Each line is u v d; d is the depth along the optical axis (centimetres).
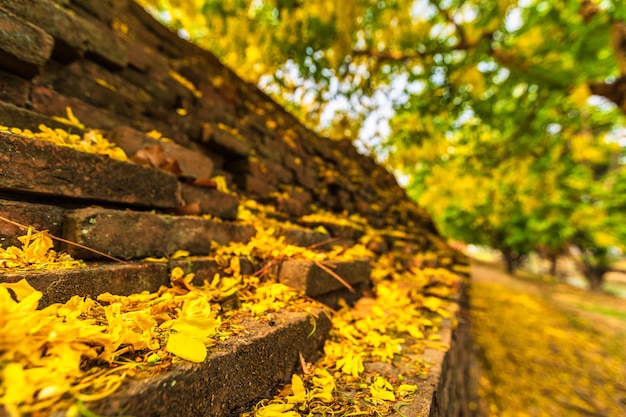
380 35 378
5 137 92
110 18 207
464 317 290
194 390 65
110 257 101
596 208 921
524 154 659
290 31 325
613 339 617
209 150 241
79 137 126
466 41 396
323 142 461
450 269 458
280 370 97
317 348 121
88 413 45
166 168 146
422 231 635
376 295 201
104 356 58
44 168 99
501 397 334
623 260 2050
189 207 148
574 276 2583
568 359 471
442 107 423
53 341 52
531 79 489
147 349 68
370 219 429
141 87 209
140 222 112
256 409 79
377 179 632
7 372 43
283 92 368
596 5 403
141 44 230
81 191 107
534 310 762
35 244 89
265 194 273
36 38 125
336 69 339
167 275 111
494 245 2053
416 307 199
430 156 445
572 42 437
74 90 162
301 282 135
